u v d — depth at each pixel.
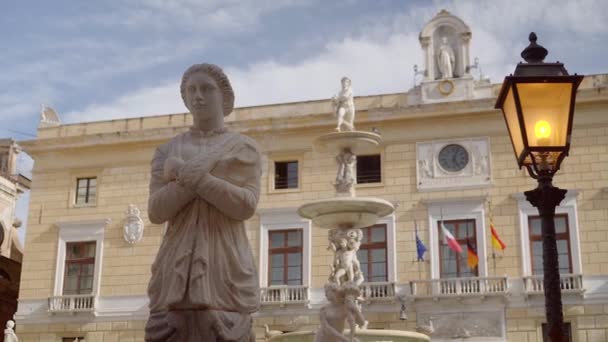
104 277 33.41
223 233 5.05
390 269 30.69
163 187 5.12
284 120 32.88
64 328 33.09
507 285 29.36
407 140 32.03
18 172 42.41
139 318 32.56
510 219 30.33
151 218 5.18
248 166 5.20
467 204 30.80
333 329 9.77
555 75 7.54
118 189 34.44
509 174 30.75
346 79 18.42
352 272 16.09
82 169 35.03
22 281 34.09
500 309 29.31
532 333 28.88
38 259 34.25
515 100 7.57
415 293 29.97
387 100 32.62
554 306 7.14
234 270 5.01
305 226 31.73
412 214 31.22
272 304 30.86
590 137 30.55
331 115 32.38
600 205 29.86
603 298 28.81
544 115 7.54
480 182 30.89
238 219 5.13
